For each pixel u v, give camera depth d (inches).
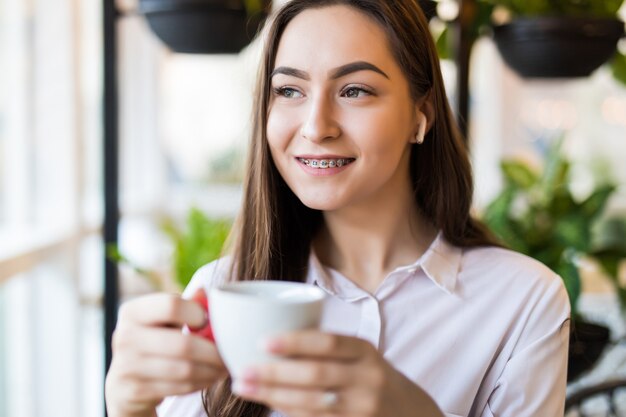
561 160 79.9
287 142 40.1
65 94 103.6
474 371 43.5
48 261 101.7
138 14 65.1
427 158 46.6
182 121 181.9
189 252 75.4
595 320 72.5
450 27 80.5
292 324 24.2
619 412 68.2
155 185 178.9
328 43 38.8
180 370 27.1
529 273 45.0
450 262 45.3
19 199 99.2
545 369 43.1
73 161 104.7
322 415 25.0
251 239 45.3
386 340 44.1
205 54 67.1
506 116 180.7
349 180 39.5
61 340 103.0
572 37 67.9
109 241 66.2
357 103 38.9
